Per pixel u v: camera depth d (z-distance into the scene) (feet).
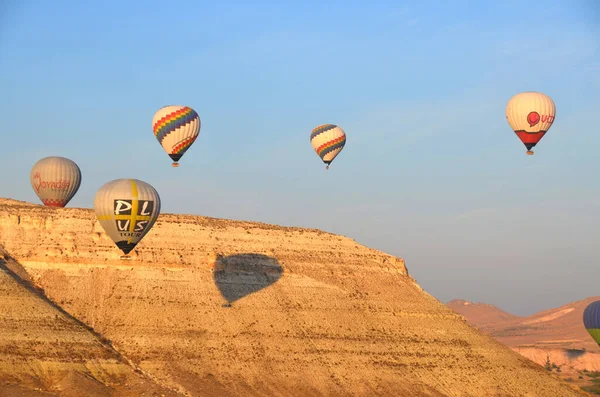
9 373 358.64
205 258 464.65
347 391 414.21
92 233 452.76
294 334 439.22
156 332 413.39
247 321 437.17
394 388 426.92
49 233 449.06
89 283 430.20
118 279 435.94
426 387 435.94
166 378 386.73
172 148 454.81
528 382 465.06
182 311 428.97
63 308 414.21
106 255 444.14
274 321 443.32
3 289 399.03
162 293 435.53
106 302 422.41
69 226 453.99
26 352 371.76
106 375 378.53
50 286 424.05
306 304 463.42
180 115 450.71
